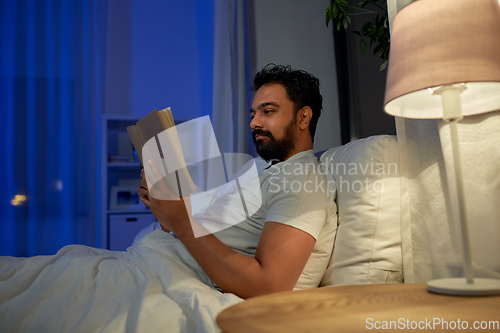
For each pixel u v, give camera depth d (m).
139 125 0.96
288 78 1.28
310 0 2.89
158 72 3.36
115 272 0.87
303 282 1.00
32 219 2.92
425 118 0.88
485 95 0.77
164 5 3.41
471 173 0.82
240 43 2.83
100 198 3.03
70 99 3.05
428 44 0.66
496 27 0.65
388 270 0.95
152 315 0.73
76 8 3.13
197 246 0.93
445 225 0.88
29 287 0.87
